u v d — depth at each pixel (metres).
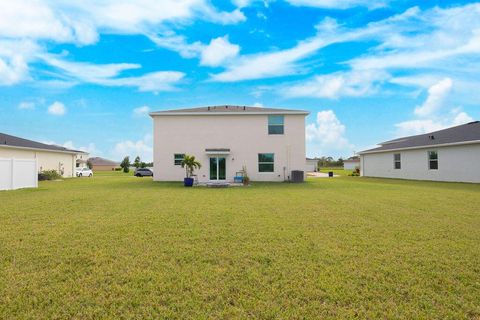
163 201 10.59
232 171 21.52
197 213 8.05
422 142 24.42
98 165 85.81
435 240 5.34
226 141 21.58
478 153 19.20
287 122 21.66
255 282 3.53
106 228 6.23
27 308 2.93
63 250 4.74
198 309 2.92
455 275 3.73
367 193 13.41
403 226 6.47
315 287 3.40
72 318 2.76
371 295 3.20
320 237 5.54
